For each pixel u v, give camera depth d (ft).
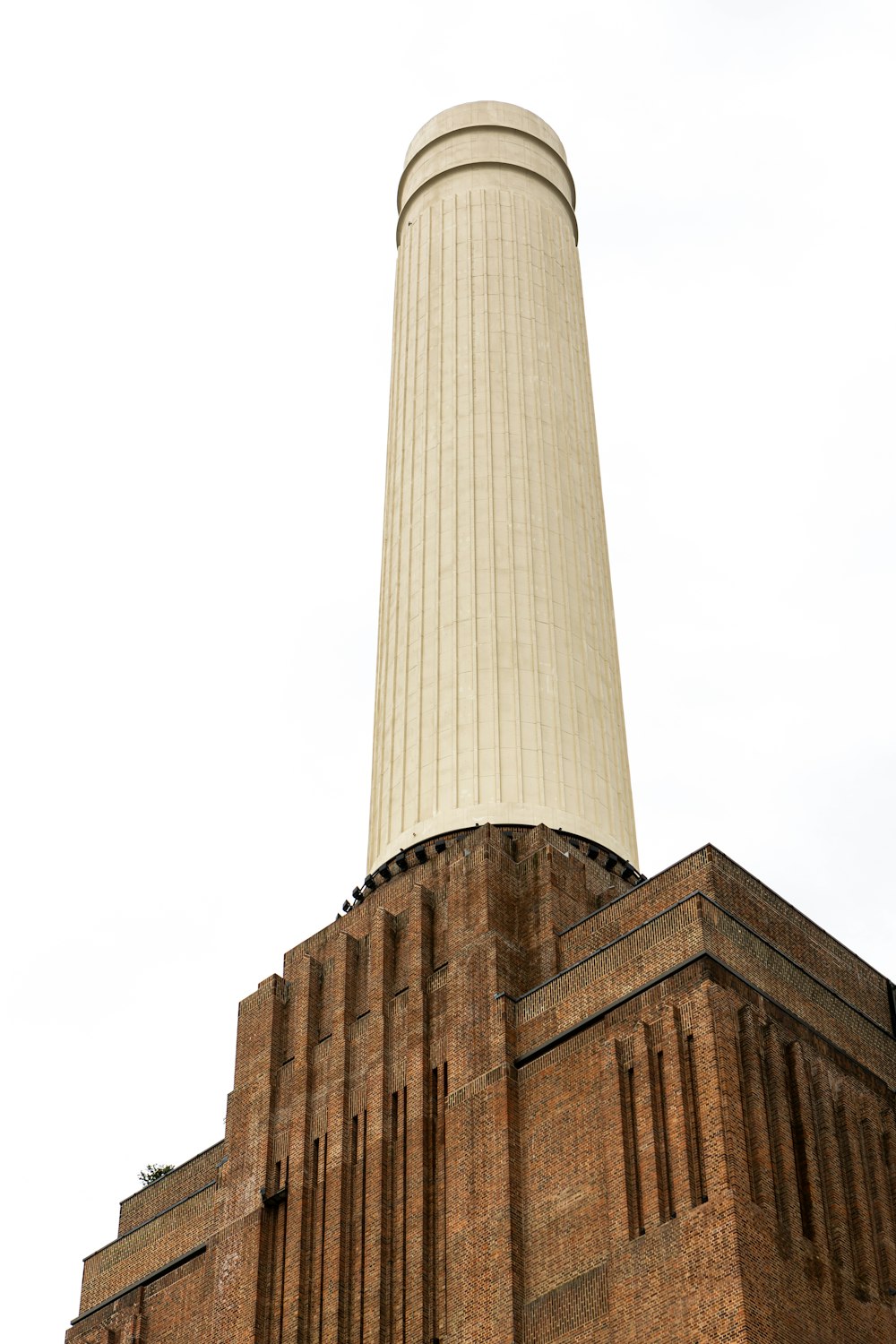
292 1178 174.81
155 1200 199.41
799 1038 157.58
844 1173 153.99
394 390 232.53
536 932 176.24
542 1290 151.12
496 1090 162.61
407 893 186.09
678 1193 144.56
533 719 198.80
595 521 220.23
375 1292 162.20
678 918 159.12
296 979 189.88
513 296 230.27
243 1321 169.99
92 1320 191.83
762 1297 137.69
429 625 207.41
